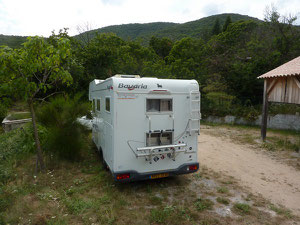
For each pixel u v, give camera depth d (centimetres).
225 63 1869
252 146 932
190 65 2267
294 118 1282
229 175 599
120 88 439
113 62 1794
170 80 482
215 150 865
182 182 540
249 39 2402
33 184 493
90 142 859
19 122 1160
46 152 668
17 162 629
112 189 482
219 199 448
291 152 831
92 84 765
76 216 378
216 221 371
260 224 369
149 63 2202
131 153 455
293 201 459
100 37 1944
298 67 820
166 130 476
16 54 471
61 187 488
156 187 505
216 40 2984
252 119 1455
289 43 1764
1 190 450
